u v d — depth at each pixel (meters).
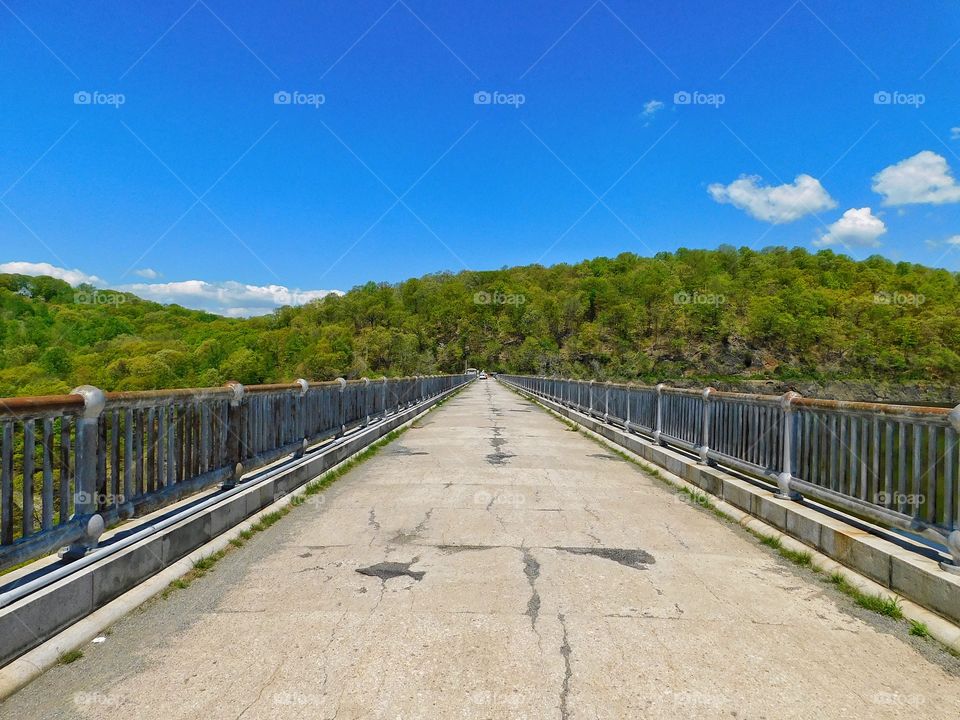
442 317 118.06
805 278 106.44
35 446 3.64
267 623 3.66
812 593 4.31
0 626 2.89
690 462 8.60
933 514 4.01
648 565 4.91
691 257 127.94
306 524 6.19
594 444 13.66
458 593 4.20
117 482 4.16
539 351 112.88
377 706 2.71
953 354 74.56
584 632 3.56
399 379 17.88
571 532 5.94
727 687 2.93
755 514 6.33
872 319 85.06
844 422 5.15
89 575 3.59
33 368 43.44
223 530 5.51
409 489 8.09
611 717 2.64
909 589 3.94
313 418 9.19
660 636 3.52
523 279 143.38
